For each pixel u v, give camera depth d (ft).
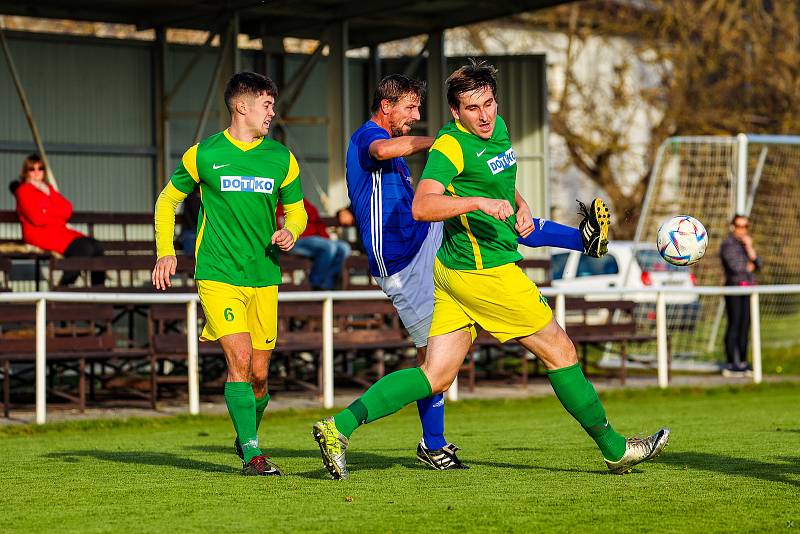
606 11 300.40
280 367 138.51
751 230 192.54
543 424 94.73
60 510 48.65
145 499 51.13
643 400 122.42
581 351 182.70
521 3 156.25
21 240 127.54
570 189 328.90
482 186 54.03
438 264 56.08
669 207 217.15
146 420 100.01
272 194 58.44
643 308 187.21
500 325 55.47
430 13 168.14
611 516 46.37
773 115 297.53
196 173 58.29
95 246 129.08
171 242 59.77
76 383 134.82
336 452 55.36
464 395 123.03
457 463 61.05
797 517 46.21
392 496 51.24
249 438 58.54
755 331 136.36
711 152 184.55
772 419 95.81
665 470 60.08
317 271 136.98
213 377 135.44
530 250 189.98
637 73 331.57
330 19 161.58
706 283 186.39
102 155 158.51
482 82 52.85
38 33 152.87
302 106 173.68
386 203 60.75
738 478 56.80
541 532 43.32
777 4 295.89
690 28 296.30
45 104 154.10
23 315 107.45
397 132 62.18
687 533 43.19
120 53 159.94
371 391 55.52
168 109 161.48
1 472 61.77
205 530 43.80
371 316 143.13
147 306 126.93
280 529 43.86
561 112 292.40
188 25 160.97
